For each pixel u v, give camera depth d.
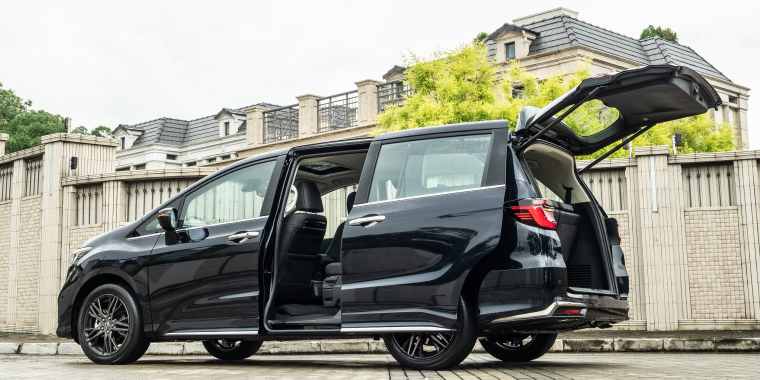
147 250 5.78
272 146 27.70
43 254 11.93
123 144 44.62
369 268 4.93
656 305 10.01
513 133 4.92
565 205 5.09
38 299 11.95
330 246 6.20
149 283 5.68
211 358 7.00
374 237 4.96
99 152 12.49
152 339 5.76
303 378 4.37
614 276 5.28
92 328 5.91
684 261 10.09
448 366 4.75
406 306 4.75
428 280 4.71
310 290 5.80
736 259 9.91
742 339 7.39
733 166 10.08
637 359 6.20
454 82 18.09
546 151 5.27
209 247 5.51
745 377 4.28
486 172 4.77
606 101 4.89
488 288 4.61
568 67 28.25
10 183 13.13
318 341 7.95
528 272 4.48
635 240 10.27
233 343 6.64
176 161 43.56
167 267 5.64
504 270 4.57
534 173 5.62
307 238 5.70
